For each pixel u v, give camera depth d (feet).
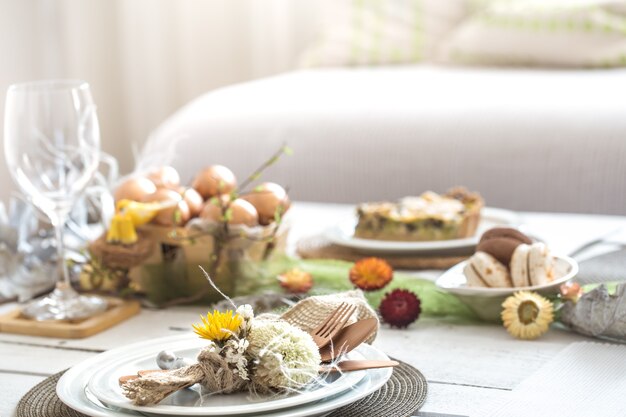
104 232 4.92
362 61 12.00
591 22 10.91
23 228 5.19
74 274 5.08
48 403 3.84
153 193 4.87
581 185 8.11
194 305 4.86
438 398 3.86
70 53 13.85
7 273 5.02
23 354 4.38
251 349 3.67
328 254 5.32
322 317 3.89
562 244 5.24
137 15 13.97
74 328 4.53
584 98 8.54
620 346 4.22
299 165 8.86
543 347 4.27
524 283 4.48
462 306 4.58
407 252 5.28
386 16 12.23
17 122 4.51
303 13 14.20
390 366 3.75
